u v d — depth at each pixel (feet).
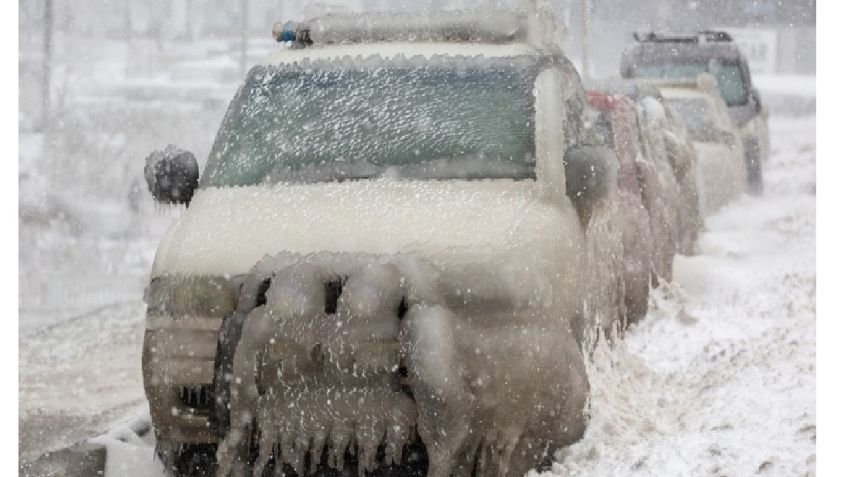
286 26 49.08
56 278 106.73
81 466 40.50
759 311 66.85
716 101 114.83
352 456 36.40
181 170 44.04
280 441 35.99
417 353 35.14
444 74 45.21
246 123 45.37
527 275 36.91
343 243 38.14
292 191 41.24
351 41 48.26
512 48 46.24
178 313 38.32
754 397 47.21
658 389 49.08
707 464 37.96
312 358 35.78
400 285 36.29
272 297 36.37
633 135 64.23
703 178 100.53
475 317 36.63
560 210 40.65
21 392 59.11
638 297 59.26
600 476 37.06
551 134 41.88
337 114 44.68
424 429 35.12
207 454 38.81
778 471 37.17
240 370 36.11
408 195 40.40
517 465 37.14
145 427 44.47
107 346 71.56
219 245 38.91
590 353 43.01
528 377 36.45
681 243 75.61
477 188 40.86
